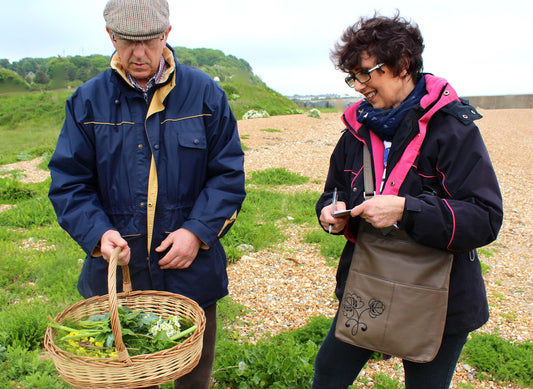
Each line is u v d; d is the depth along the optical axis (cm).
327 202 230
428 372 203
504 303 482
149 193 231
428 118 193
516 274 563
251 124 1892
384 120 201
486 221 185
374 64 196
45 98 3192
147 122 229
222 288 256
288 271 559
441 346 203
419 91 201
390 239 198
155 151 229
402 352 195
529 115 2309
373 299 199
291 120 2036
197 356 202
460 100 200
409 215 185
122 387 182
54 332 207
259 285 520
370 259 202
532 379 353
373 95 208
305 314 456
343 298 209
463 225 182
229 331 410
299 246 640
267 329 425
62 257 547
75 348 202
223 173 243
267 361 318
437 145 194
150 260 236
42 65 11131
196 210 235
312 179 1038
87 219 224
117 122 230
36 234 652
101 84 232
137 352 206
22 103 3098
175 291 241
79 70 8025
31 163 1286
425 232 185
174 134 231
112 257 195
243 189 246
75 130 229
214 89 243
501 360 370
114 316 178
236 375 318
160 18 212
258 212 773
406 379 213
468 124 190
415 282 193
